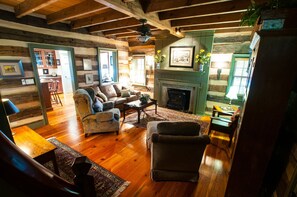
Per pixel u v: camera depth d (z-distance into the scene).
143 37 3.16
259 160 1.52
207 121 4.47
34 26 3.58
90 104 3.36
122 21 3.93
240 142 1.54
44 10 3.31
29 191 0.40
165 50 5.31
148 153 2.88
